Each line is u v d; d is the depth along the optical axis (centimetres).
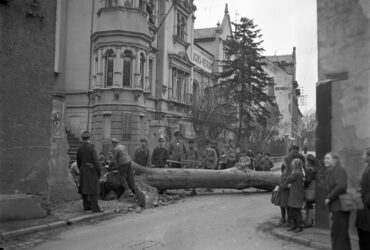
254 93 3362
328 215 867
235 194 1508
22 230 818
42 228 857
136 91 2531
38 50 980
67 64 2708
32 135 958
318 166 887
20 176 929
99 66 2531
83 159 1035
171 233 844
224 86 3400
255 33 3384
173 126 2997
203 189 1634
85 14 2681
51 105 1009
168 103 3062
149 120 2855
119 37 2497
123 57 2523
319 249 744
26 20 954
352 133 838
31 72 962
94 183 1030
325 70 892
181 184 1393
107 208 1093
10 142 912
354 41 846
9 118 911
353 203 624
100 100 2531
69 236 812
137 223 945
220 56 4300
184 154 1728
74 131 2650
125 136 2495
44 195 977
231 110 3253
